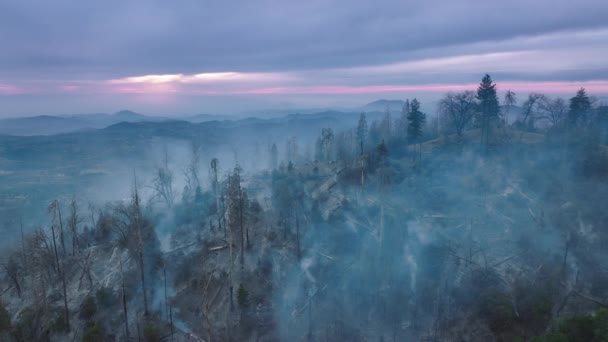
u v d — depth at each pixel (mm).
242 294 63312
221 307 66250
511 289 58250
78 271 76250
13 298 71188
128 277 72250
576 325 39562
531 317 52031
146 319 65188
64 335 62062
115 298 68562
